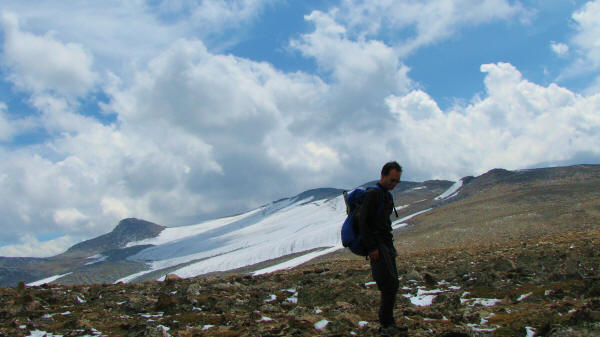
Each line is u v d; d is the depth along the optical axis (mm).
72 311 9828
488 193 140125
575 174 137125
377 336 6555
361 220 6246
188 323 8305
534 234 61156
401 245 78000
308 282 12766
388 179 6438
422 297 10680
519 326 6758
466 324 7379
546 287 10445
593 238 20156
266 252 167250
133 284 14719
